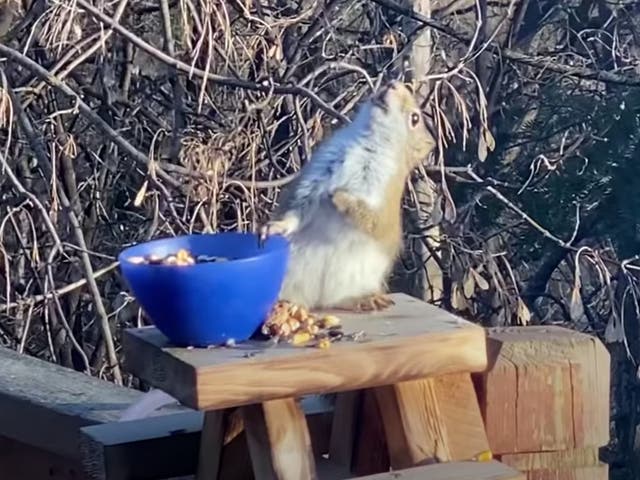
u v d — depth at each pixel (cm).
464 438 135
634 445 448
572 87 445
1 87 280
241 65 331
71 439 157
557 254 435
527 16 518
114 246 399
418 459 134
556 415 137
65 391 164
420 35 373
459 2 467
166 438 147
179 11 310
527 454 137
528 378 136
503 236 436
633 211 411
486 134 307
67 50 312
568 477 138
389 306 146
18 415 162
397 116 174
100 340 417
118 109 390
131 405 159
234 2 308
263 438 131
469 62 372
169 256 138
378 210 168
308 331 135
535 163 389
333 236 165
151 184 297
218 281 129
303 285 162
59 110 335
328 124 347
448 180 389
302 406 151
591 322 461
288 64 360
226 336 131
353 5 410
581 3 512
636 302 388
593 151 416
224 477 142
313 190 169
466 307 389
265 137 318
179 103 333
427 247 382
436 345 133
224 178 288
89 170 424
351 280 163
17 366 173
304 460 131
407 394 134
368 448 144
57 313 381
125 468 146
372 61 417
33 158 376
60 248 301
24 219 385
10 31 344
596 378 137
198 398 126
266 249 138
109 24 274
